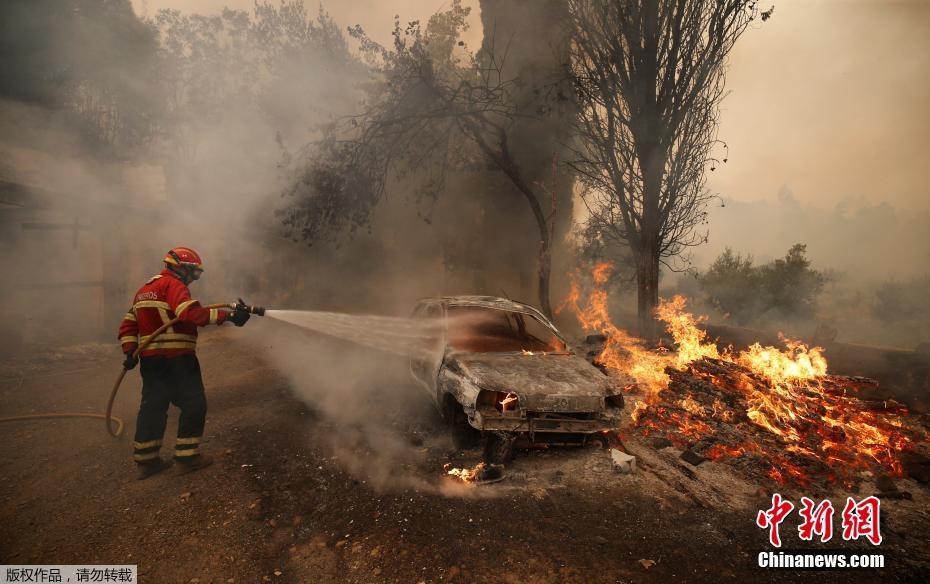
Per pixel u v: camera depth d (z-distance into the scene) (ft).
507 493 12.40
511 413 13.50
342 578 9.20
